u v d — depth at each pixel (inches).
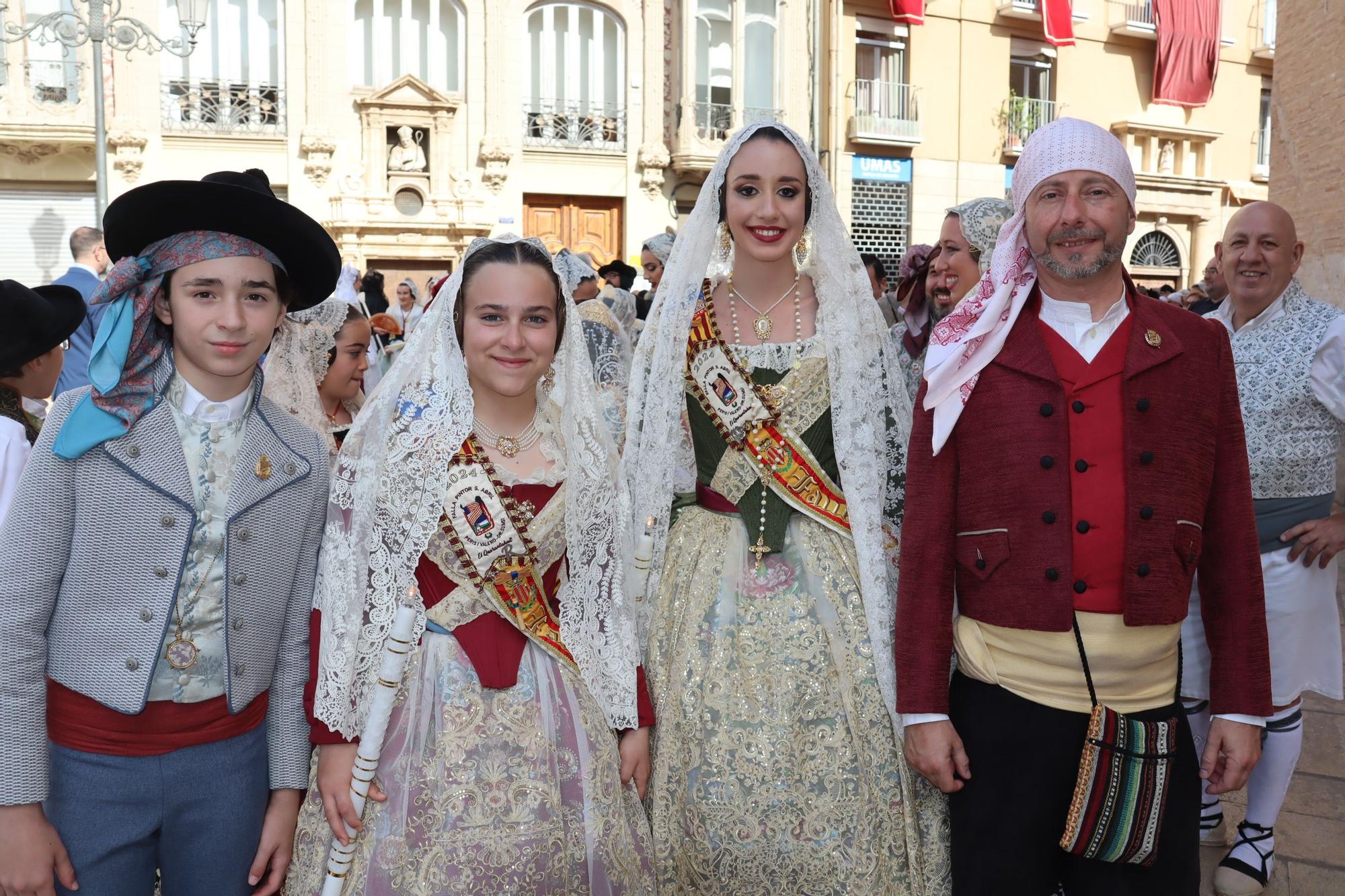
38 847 75.6
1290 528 124.0
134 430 79.1
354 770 83.0
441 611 89.0
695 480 109.0
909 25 728.3
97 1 434.0
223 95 646.5
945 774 91.7
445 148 671.8
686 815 98.7
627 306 244.4
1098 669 87.9
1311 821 138.9
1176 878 88.2
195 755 80.9
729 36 716.0
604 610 95.5
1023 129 749.9
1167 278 823.1
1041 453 88.2
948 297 132.7
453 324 90.4
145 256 79.8
